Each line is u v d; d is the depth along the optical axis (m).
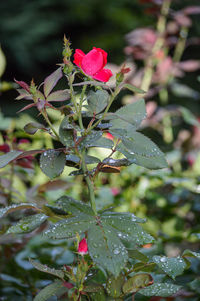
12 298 0.98
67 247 1.03
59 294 0.80
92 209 0.74
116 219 0.73
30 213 0.83
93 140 0.74
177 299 0.91
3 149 1.07
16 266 1.00
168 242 1.06
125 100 1.87
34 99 0.74
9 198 1.05
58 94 0.75
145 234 0.72
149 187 1.33
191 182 1.33
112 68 1.73
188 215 1.33
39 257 0.99
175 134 2.19
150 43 1.95
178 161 1.65
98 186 1.34
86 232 0.73
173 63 1.94
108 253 0.69
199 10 1.95
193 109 2.67
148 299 0.86
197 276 0.96
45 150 0.75
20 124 1.24
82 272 0.75
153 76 1.93
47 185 0.96
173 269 0.74
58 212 0.76
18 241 0.96
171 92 2.07
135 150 0.74
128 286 0.74
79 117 0.76
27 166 1.06
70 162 0.78
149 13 2.03
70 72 0.74
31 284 0.99
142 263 0.77
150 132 2.05
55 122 1.04
